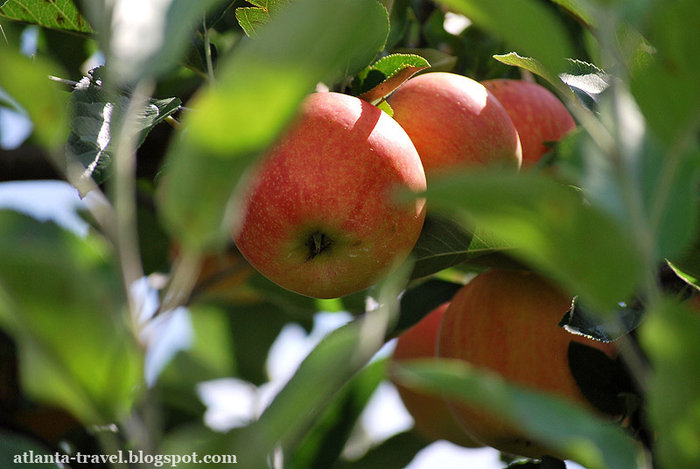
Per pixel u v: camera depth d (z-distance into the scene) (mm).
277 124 494
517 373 765
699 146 606
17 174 850
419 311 829
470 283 803
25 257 501
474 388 542
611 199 567
